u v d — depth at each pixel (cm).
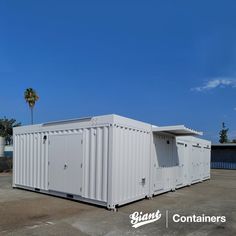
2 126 6431
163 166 1440
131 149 1153
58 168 1246
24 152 1444
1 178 2089
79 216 922
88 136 1133
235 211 1040
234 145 4094
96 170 1087
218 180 2281
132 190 1152
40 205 1077
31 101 5209
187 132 1412
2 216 912
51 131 1295
